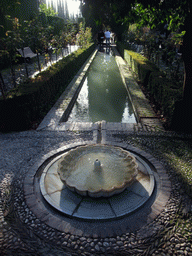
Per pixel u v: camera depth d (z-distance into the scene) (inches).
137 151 183.5
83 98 376.2
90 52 855.1
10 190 139.4
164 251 98.2
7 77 394.9
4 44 291.7
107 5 165.8
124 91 422.0
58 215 120.8
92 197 127.7
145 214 119.1
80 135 215.9
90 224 113.7
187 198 131.0
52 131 224.1
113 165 148.1
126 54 653.3
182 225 111.8
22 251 99.0
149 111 274.7
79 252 98.1
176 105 214.5
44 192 135.0
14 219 117.0
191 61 198.5
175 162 169.3
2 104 215.6
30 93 231.9
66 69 417.7
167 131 222.7
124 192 134.3
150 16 184.5
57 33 896.9
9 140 205.5
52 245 101.7
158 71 358.6
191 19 181.3
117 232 107.7
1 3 439.8
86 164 149.3
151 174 151.9
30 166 165.0
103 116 303.0
